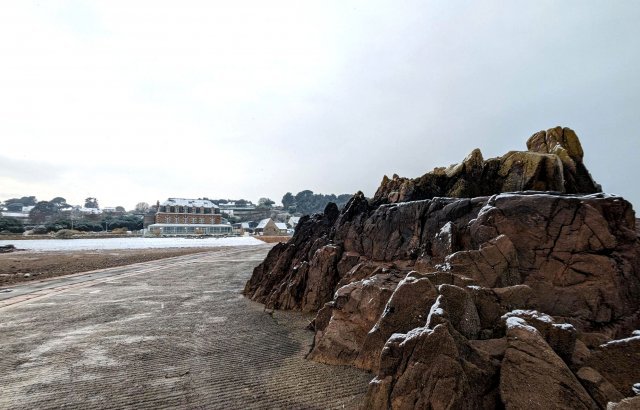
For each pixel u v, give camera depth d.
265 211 161.00
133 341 8.66
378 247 11.54
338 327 7.59
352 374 6.42
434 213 10.43
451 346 4.44
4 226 76.50
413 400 4.34
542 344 4.41
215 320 10.76
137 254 35.31
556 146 12.66
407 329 5.91
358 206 14.64
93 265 26.05
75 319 10.84
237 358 7.46
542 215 7.75
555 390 4.08
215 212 99.00
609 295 6.66
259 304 13.29
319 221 17.16
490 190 12.92
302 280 12.83
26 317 11.09
